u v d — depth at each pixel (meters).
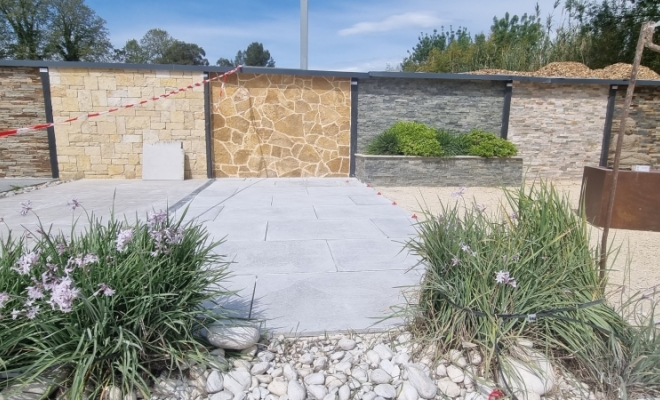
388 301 3.04
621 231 5.48
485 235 2.54
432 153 8.77
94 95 8.66
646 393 2.05
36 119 8.80
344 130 9.51
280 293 3.16
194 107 8.91
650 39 2.53
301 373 2.21
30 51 28.00
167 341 2.08
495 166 9.12
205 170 9.17
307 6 9.53
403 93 9.59
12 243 2.29
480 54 20.19
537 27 21.28
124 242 2.07
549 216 2.54
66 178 8.88
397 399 2.07
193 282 2.26
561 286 2.38
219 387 2.04
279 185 8.42
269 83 9.11
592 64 18.27
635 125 10.48
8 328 1.84
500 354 2.15
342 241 4.57
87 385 1.88
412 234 4.86
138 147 8.95
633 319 2.54
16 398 1.81
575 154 10.39
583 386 2.12
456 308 2.32
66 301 1.70
